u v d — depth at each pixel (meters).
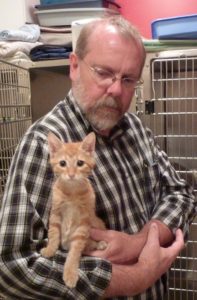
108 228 1.10
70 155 0.99
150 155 1.34
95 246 1.00
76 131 1.13
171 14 2.65
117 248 1.02
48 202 0.99
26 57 1.99
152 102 1.64
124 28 1.14
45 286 0.91
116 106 1.15
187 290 1.69
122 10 2.68
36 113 2.19
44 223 0.98
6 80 1.85
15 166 1.01
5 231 0.93
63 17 2.31
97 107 1.13
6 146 1.78
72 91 1.19
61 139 1.06
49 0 2.36
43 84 2.17
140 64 1.18
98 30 1.13
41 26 2.33
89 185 1.01
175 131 1.72
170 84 1.68
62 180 0.97
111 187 1.12
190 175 1.69
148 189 1.29
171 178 1.36
